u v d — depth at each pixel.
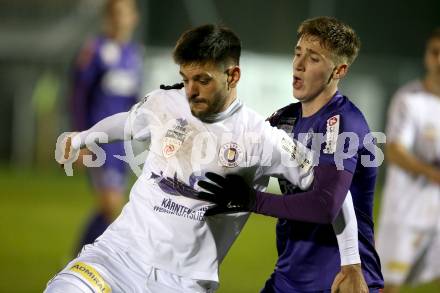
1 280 26.70
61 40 79.69
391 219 21.61
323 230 12.72
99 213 27.48
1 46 79.38
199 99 12.05
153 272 12.40
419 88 21.81
